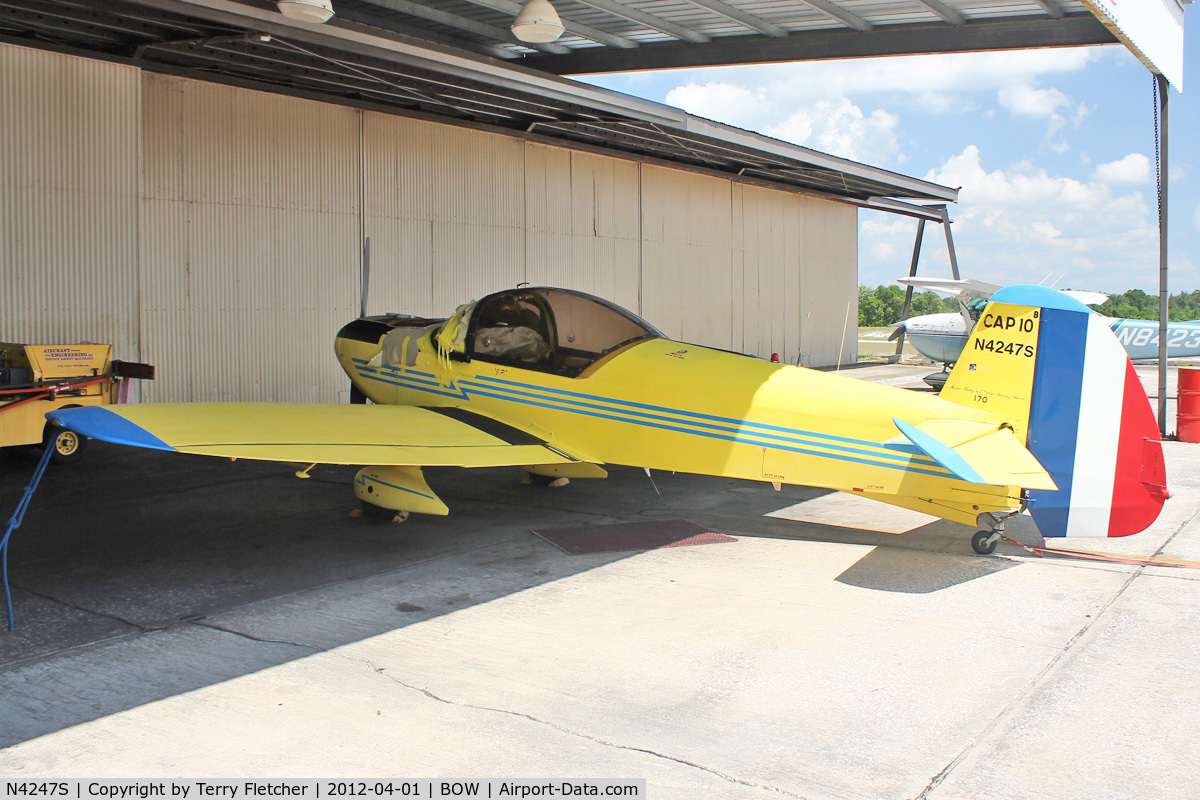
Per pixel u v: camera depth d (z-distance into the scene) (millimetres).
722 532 6008
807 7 9945
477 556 5375
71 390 7852
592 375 5980
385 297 12297
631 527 6141
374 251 12109
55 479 7844
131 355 9375
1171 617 4160
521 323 6285
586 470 6957
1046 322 4906
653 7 10219
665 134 13750
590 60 12586
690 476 8305
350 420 5719
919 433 4754
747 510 6750
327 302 11656
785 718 3125
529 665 3629
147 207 9945
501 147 13609
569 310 6141
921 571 5004
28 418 7609
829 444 5234
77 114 8797
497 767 2781
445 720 3113
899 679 3461
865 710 3188
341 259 11758
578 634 4000
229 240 10656
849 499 7195
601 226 15414
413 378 7059
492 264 13625
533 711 3189
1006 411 4996
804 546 5613
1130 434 4812
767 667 3592
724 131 13992
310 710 3195
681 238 17172
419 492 5918
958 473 4258
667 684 3430
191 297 10359
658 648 3816
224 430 4930
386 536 5879
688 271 17422
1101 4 6691
